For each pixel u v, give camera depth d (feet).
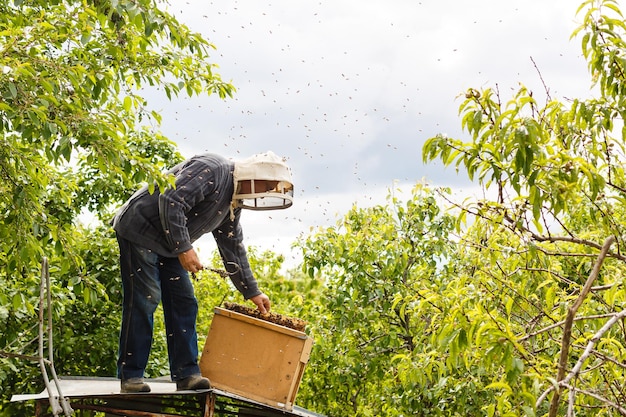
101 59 20.67
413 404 26.48
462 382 22.26
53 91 18.13
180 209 17.11
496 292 14.48
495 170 11.93
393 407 29.09
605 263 16.75
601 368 13.57
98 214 35.81
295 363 17.34
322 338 29.25
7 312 28.91
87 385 18.71
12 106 17.46
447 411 26.78
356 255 28.81
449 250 28.22
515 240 14.26
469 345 11.46
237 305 18.33
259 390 17.39
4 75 16.80
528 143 11.35
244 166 17.95
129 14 17.69
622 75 13.25
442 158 12.24
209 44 20.61
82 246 32.60
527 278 14.79
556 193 11.85
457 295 13.24
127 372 17.29
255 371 17.46
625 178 14.44
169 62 22.56
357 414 33.53
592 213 13.62
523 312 16.21
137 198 17.78
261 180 17.88
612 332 14.80
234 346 17.61
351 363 29.35
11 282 28.76
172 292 17.88
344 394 36.24
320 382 34.99
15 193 20.77
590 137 13.75
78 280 23.68
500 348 10.95
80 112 18.02
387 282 28.55
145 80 21.75
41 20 19.34
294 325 18.08
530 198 12.02
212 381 17.57
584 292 9.63
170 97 21.98
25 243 21.29
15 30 17.74
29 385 32.81
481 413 22.98
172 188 17.24
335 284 31.40
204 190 17.49
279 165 17.87
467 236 15.02
